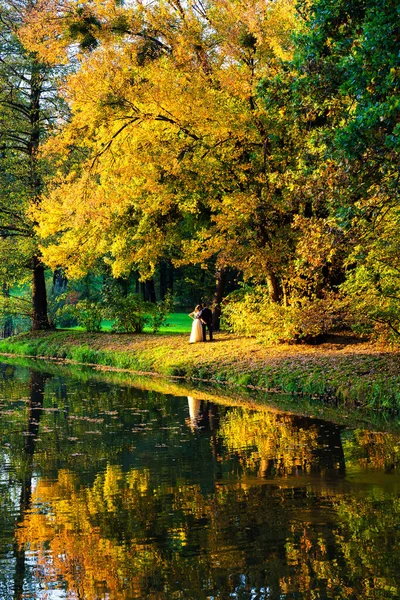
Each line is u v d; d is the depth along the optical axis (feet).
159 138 71.20
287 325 73.20
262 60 63.26
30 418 51.52
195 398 60.39
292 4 62.64
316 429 45.01
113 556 23.90
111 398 61.57
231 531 25.88
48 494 31.71
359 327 61.46
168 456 38.42
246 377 67.72
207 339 92.38
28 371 86.58
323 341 75.10
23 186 112.68
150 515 28.12
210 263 128.47
